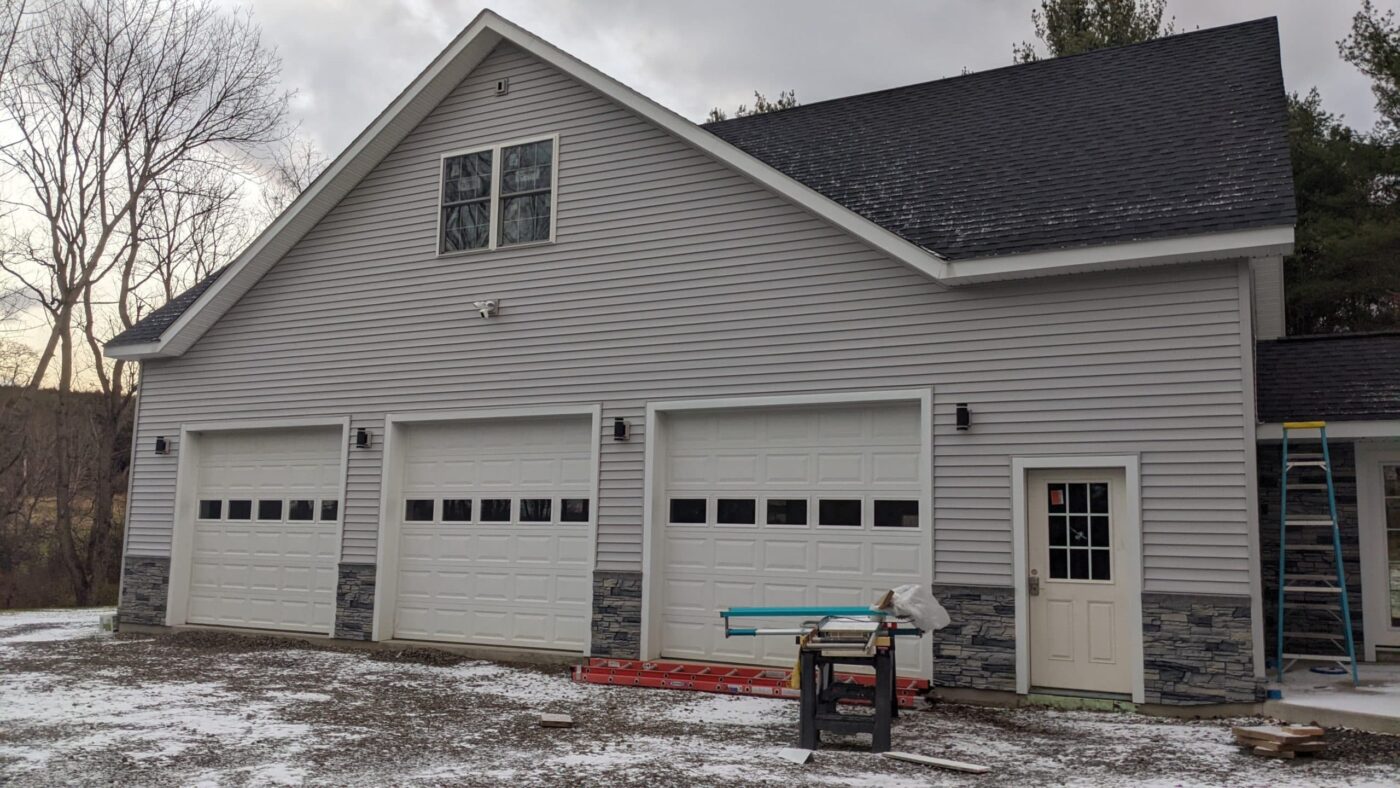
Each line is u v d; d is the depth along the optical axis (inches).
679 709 369.7
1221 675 350.0
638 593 457.4
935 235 418.3
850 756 294.8
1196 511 360.2
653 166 481.7
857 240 430.0
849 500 427.5
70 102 1063.0
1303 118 938.7
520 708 369.1
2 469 1118.4
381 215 553.9
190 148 1138.0
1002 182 443.2
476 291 520.7
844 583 423.8
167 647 529.3
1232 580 352.5
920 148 502.0
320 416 557.0
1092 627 378.3
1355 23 890.7
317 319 566.3
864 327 425.4
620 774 269.0
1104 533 380.2
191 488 602.9
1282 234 346.0
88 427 1192.8
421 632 521.0
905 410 420.5
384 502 529.7
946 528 399.2
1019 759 288.8
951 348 406.9
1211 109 442.0
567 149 505.7
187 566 598.2
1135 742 311.9
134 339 609.6
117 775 263.0
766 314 446.9
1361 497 445.4
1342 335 492.4
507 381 506.0
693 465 463.2
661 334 470.0
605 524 470.9
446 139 540.7
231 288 580.1
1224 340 362.6
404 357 536.7
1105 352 380.5
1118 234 373.7
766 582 439.8
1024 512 387.2
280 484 575.5
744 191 458.0
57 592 1155.3
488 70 532.7
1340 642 436.1
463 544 516.1
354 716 348.8
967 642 388.8
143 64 1088.2
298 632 555.5
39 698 376.5
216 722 333.4
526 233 513.7
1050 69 546.3
